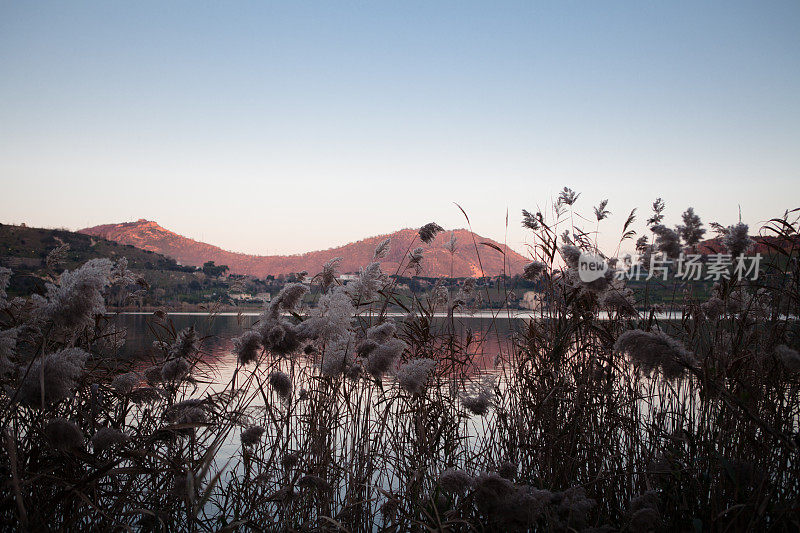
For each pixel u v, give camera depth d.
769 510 2.35
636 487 3.19
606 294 3.21
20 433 2.77
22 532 2.01
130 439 2.67
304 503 3.19
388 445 3.78
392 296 3.84
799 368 2.08
